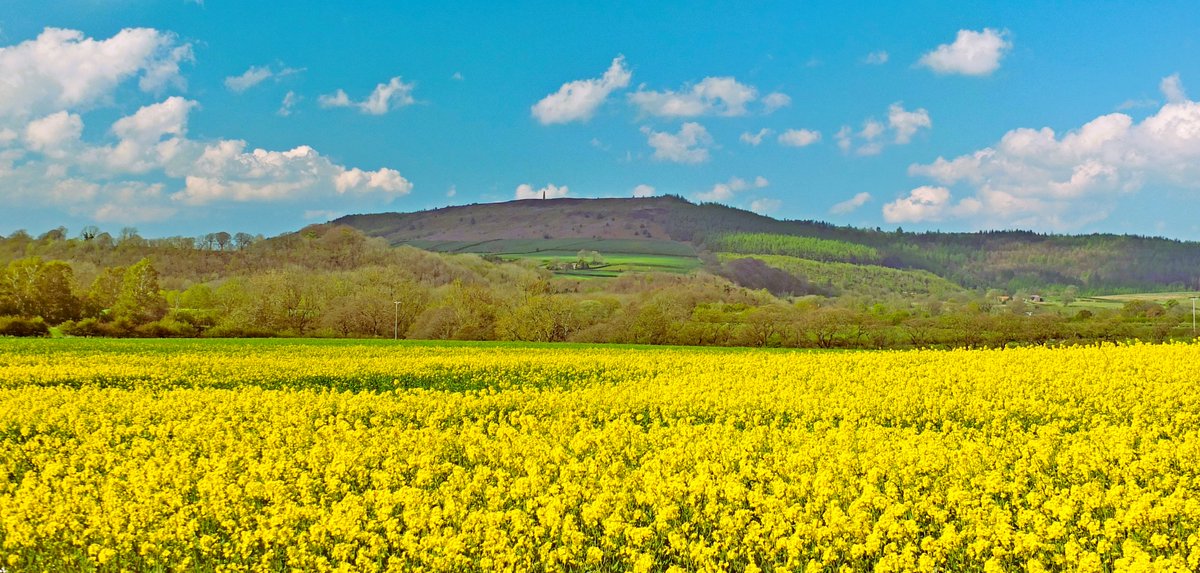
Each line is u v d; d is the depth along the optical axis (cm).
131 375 3300
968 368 2822
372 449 1484
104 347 5338
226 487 1221
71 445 1636
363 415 2173
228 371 3497
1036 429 1839
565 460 1422
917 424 2003
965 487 1209
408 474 1424
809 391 2389
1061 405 2086
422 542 1016
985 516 1058
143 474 1314
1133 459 1374
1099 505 1091
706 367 3459
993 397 2227
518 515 1071
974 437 1762
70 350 5009
